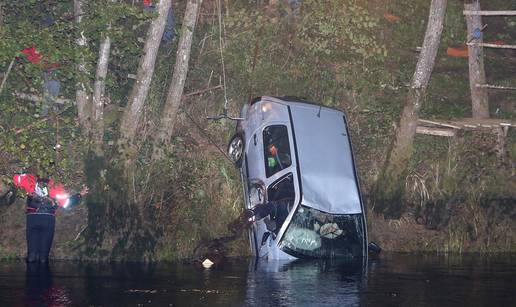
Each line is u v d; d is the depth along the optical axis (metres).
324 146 22.58
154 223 22.72
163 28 23.33
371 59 28.64
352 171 22.67
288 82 27.42
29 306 14.34
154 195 23.14
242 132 24.12
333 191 22.03
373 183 26.02
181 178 23.75
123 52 23.72
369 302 15.28
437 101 29.27
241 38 27.50
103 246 21.91
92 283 17.12
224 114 24.75
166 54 26.05
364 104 27.67
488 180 26.38
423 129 26.70
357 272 19.53
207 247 22.34
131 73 25.09
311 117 23.03
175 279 17.94
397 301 15.51
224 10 28.28
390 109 27.30
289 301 15.14
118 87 25.14
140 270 19.55
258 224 22.50
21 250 21.70
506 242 25.88
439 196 25.91
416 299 15.79
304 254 21.81
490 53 32.78
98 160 22.50
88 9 22.41
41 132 21.50
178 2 27.77
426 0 32.38
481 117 27.97
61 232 22.03
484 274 19.56
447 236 25.52
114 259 21.88
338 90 27.77
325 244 22.05
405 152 25.86
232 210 23.94
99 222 22.09
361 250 22.34
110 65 24.81
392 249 24.97
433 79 30.61
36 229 20.81
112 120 24.06
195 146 24.92
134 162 22.97
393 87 28.17
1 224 21.97
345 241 22.28
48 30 20.83
